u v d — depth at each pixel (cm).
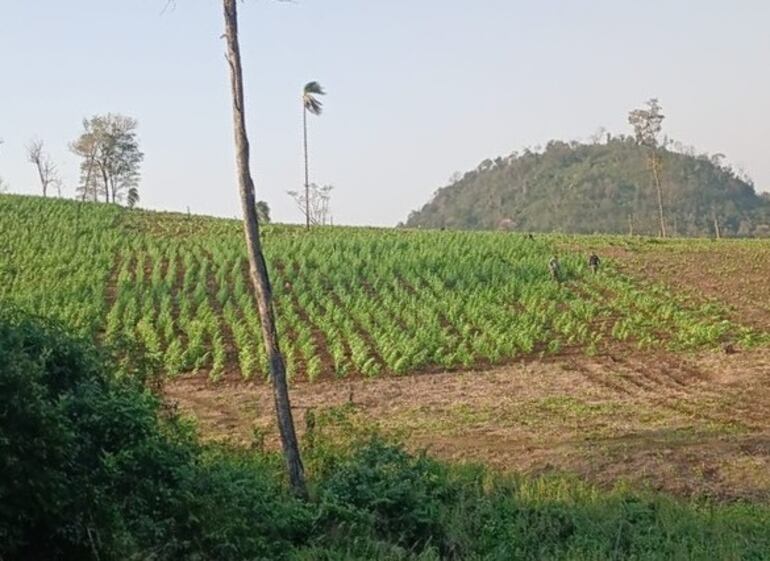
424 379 2742
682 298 3806
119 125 9375
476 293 3812
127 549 941
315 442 1652
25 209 5962
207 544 1052
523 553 1243
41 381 966
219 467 1262
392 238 5238
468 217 16925
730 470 1634
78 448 938
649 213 13738
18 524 870
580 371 2780
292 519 1262
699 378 2614
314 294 3809
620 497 1435
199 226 5956
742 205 14500
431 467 1506
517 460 1734
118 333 1326
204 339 3266
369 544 1212
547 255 4678
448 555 1265
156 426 1152
